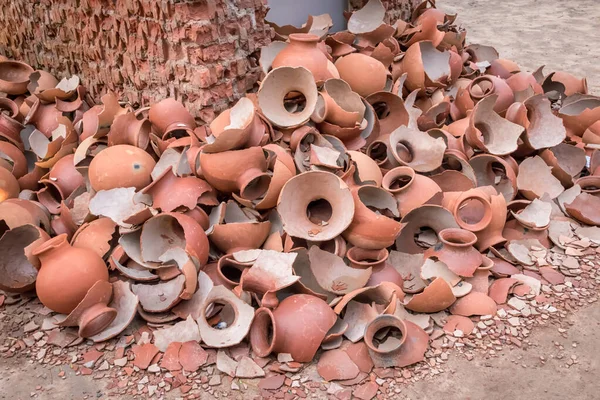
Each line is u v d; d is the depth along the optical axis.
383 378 1.28
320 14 2.35
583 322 1.39
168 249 1.47
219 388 1.27
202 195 1.55
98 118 1.77
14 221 1.56
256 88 1.88
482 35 3.65
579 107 2.13
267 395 1.25
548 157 1.80
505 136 1.81
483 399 1.24
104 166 1.61
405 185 1.59
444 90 2.12
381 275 1.44
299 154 1.62
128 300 1.41
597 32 3.60
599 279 1.50
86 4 1.95
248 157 1.52
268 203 1.54
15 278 1.53
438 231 1.58
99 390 1.28
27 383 1.31
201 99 1.75
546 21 3.94
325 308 1.32
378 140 1.76
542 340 1.36
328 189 1.52
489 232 1.57
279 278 1.36
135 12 1.81
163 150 1.71
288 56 1.80
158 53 1.80
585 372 1.28
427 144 1.74
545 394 1.24
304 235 1.49
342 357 1.30
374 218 1.47
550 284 1.49
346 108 1.79
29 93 2.23
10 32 2.43
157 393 1.27
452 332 1.37
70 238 1.62
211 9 1.70
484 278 1.47
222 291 1.37
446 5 4.61
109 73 2.02
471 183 1.69
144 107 1.88
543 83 2.32
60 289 1.36
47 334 1.42
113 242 1.56
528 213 1.65
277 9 2.18
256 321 1.34
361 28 2.22
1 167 1.74
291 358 1.30
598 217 1.68
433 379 1.28
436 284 1.36
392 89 1.96
